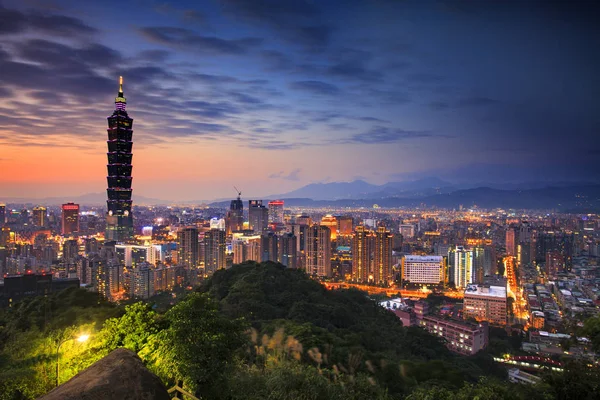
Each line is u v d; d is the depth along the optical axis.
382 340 73.12
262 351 43.00
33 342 30.62
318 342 48.56
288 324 56.75
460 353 95.62
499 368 82.00
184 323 23.34
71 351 28.14
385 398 31.59
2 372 26.41
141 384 9.60
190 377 21.78
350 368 42.53
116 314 49.84
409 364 49.94
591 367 22.98
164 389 9.95
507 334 112.81
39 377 26.89
